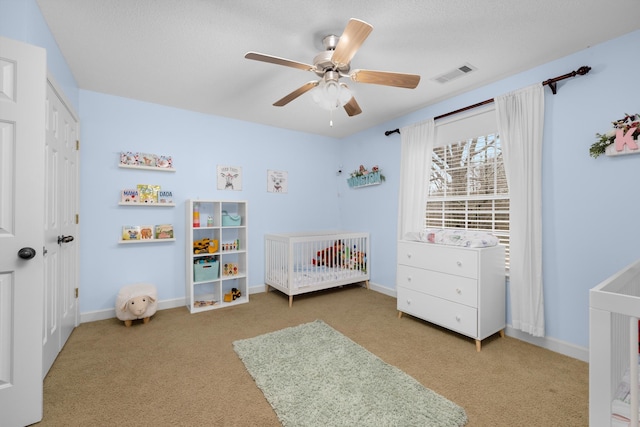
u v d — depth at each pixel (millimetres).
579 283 2129
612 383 966
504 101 2479
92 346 2283
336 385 1762
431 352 2221
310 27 1863
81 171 2803
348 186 4461
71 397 1651
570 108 2168
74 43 2037
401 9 1692
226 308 3236
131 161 2990
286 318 2932
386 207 3801
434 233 2715
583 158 2107
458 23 1819
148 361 2061
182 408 1570
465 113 2848
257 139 3875
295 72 2477
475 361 2088
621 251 1945
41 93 1457
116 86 2752
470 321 2322
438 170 3205
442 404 1590
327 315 3020
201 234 3453
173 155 3277
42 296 1459
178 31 1908
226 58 2250
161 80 2625
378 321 2855
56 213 2047
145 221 3121
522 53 2164
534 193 2297
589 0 1614
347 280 3824
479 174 2812
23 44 1415
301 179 4262
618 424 964
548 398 1669
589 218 2082
